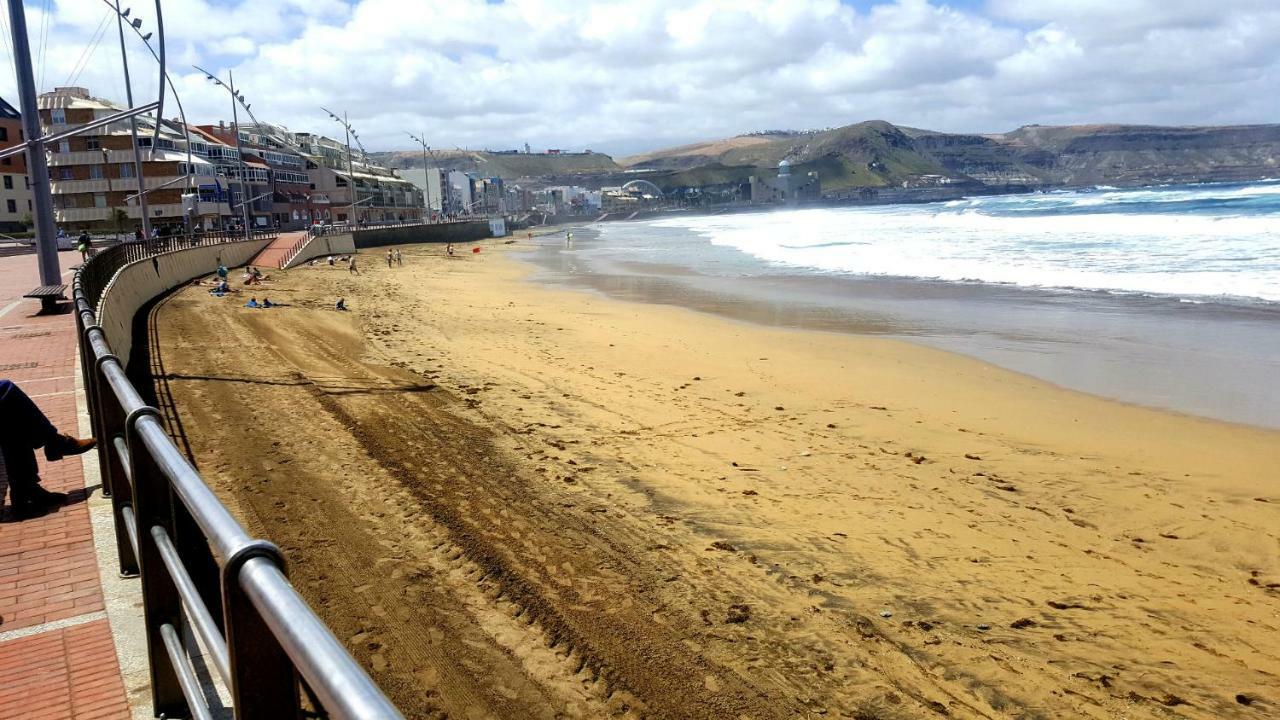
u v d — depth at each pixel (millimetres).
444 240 96812
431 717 4953
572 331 23000
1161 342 18875
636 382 15930
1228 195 101250
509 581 6848
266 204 89688
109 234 61281
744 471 10484
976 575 7562
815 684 5707
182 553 2270
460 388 14680
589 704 5258
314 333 20516
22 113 16438
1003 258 38531
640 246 74500
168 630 2523
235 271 41188
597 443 11523
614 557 7578
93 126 17219
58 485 5668
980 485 10070
